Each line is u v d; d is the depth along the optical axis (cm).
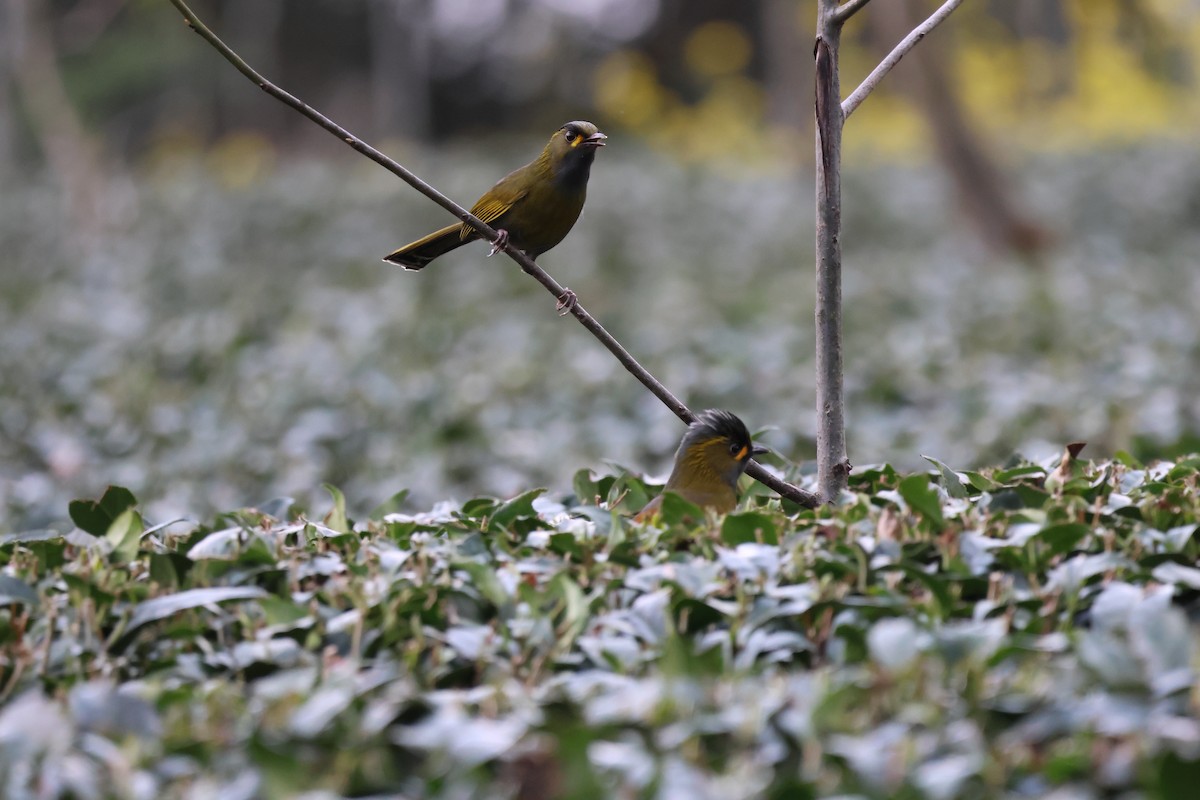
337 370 1861
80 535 641
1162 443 1298
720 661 460
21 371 1988
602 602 519
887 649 435
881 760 406
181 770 426
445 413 1552
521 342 2086
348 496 1405
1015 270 2775
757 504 691
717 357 1869
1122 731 405
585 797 405
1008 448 1407
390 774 433
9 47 3675
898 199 3634
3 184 4141
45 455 1532
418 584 523
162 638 516
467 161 4212
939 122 3016
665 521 596
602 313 2398
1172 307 2258
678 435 1525
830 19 688
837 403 686
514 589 522
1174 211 3581
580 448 1484
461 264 2933
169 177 4303
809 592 500
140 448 1573
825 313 687
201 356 2023
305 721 426
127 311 2580
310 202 3534
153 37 4425
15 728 417
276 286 2817
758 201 3656
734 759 421
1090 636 430
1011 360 1831
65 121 3528
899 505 598
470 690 475
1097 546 533
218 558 550
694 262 3064
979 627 459
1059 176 3875
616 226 3400
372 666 488
